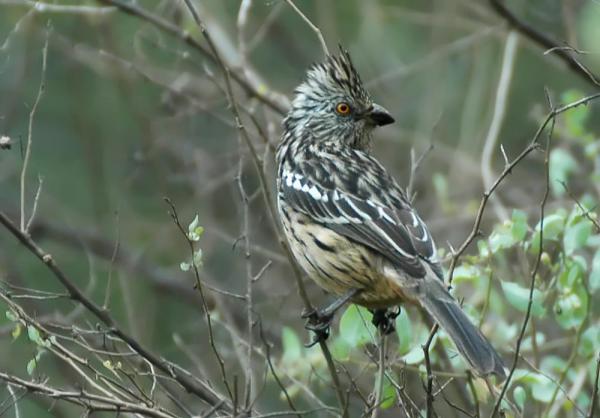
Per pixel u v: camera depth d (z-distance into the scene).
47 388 8.73
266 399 12.66
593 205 10.33
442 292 9.54
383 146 16.50
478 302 11.38
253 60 17.27
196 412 10.95
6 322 13.69
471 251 14.69
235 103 10.50
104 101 16.86
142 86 15.93
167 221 16.30
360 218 10.17
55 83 16.86
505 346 10.77
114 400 8.76
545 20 15.85
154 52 15.92
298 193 10.59
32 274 15.99
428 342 8.60
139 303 15.75
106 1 13.08
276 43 17.25
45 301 15.34
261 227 15.08
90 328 11.63
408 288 9.66
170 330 16.05
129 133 16.84
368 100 11.06
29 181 16.81
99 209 16.58
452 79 16.69
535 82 16.53
